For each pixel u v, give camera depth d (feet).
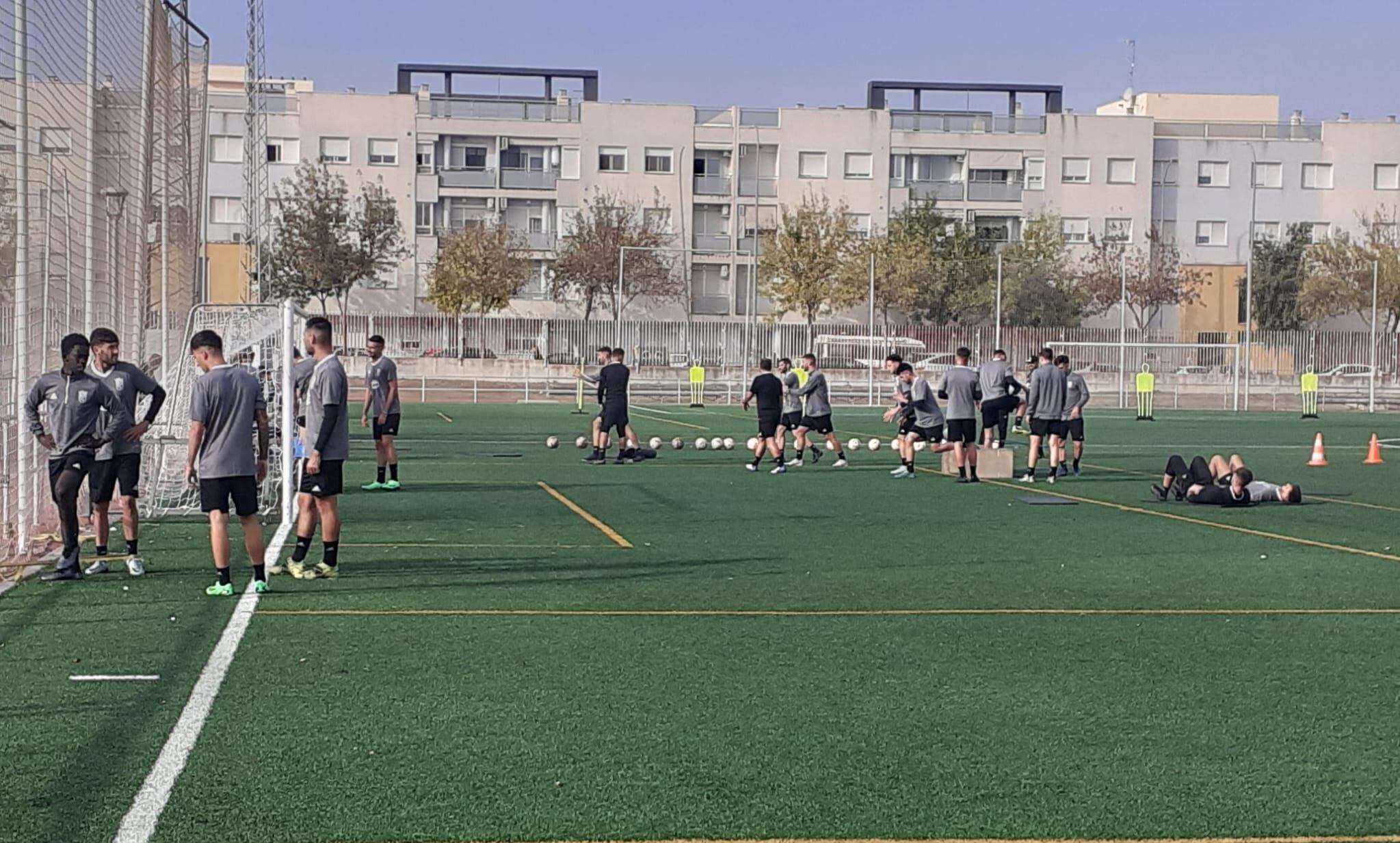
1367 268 228.84
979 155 249.55
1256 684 26.16
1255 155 252.83
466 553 42.70
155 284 68.74
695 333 196.95
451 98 240.12
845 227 228.63
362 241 220.02
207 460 34.32
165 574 37.91
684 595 35.42
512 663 27.20
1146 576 39.42
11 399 42.34
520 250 232.94
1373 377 160.56
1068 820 18.30
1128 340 196.44
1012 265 230.27
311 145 236.02
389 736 21.89
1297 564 42.19
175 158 70.33
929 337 193.26
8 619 31.30
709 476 73.15
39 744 21.20
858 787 19.60
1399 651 29.35
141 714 22.94
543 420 124.06
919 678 26.35
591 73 253.85
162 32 63.21
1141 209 250.16
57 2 44.47
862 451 94.32
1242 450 99.71
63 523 36.70
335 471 37.19
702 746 21.56
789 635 30.35
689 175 244.42
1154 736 22.44
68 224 46.19
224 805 18.48
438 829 17.65
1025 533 49.62
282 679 25.59
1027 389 77.92
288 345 49.83
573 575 38.50
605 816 18.22
